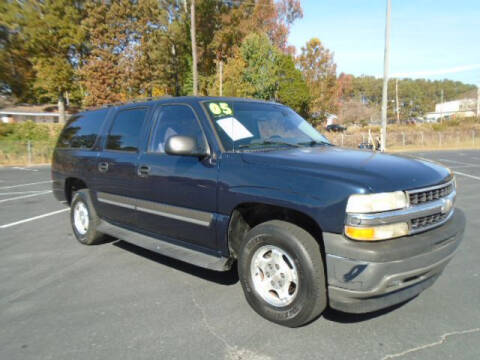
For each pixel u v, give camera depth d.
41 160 21.05
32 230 6.03
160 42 34.84
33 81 38.59
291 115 4.28
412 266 2.52
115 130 4.60
